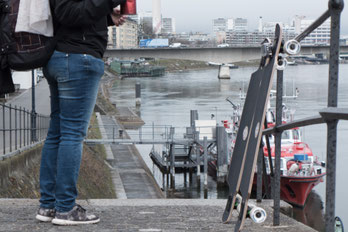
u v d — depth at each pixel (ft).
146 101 291.17
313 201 99.76
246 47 344.49
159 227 14.32
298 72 593.42
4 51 12.82
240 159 11.62
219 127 129.80
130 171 112.06
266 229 13.50
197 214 17.35
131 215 16.94
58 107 14.57
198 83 428.56
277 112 13.10
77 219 14.35
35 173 53.52
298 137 101.30
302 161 97.09
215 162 135.13
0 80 13.12
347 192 96.84
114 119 211.41
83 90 13.47
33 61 12.87
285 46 10.37
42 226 14.14
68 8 12.41
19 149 50.24
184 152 148.66
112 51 355.97
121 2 12.89
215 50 349.00
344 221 80.74
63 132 13.83
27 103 159.22
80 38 13.19
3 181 41.22
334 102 8.27
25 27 12.55
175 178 131.95
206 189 120.47
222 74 489.26
